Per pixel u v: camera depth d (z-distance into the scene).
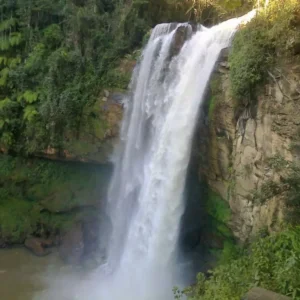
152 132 17.98
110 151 20.38
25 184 22.34
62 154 21.39
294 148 10.84
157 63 18.25
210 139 15.07
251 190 12.06
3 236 21.22
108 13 22.80
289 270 8.93
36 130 21.67
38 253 20.42
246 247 13.19
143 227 17.67
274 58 11.60
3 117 22.25
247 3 22.20
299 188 10.23
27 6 23.97
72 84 21.02
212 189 15.71
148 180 17.70
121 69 20.33
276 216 11.56
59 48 22.38
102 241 20.89
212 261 16.22
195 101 15.58
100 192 21.30
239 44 13.09
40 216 21.69
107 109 20.12
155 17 23.22
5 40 23.86
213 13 23.31
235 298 9.31
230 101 13.59
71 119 20.47
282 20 11.12
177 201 16.16
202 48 15.91
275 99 11.59
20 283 17.72
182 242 17.19
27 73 22.77
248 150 13.01
